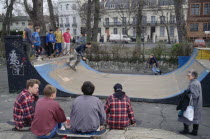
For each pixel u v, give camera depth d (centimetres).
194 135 490
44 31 1894
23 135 408
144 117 612
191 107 449
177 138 416
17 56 838
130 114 461
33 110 448
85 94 386
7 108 688
